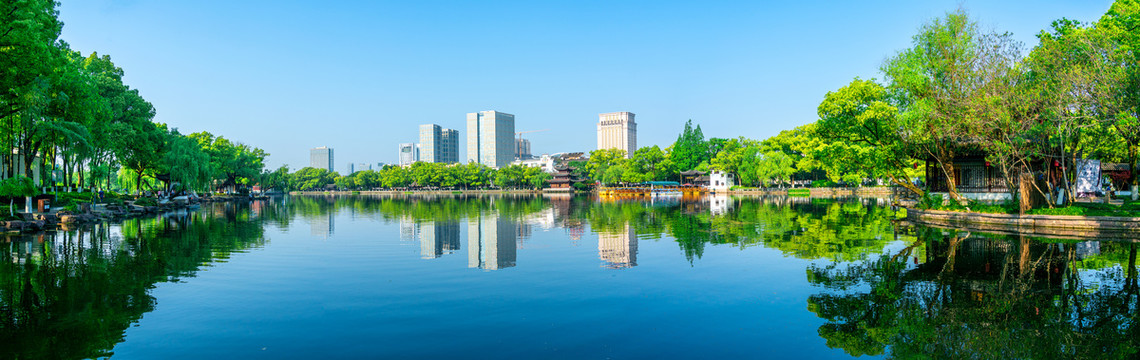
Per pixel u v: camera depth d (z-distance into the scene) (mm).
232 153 100438
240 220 37969
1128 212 25781
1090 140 31953
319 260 17578
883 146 35812
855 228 27344
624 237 24078
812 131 39594
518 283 13570
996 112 27250
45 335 9406
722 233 25375
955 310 10812
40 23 26859
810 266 15758
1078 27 32281
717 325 9914
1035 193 29281
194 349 8695
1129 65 24969
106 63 56312
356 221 36719
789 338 9188
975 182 38281
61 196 43344
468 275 14742
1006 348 8672
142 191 73812
